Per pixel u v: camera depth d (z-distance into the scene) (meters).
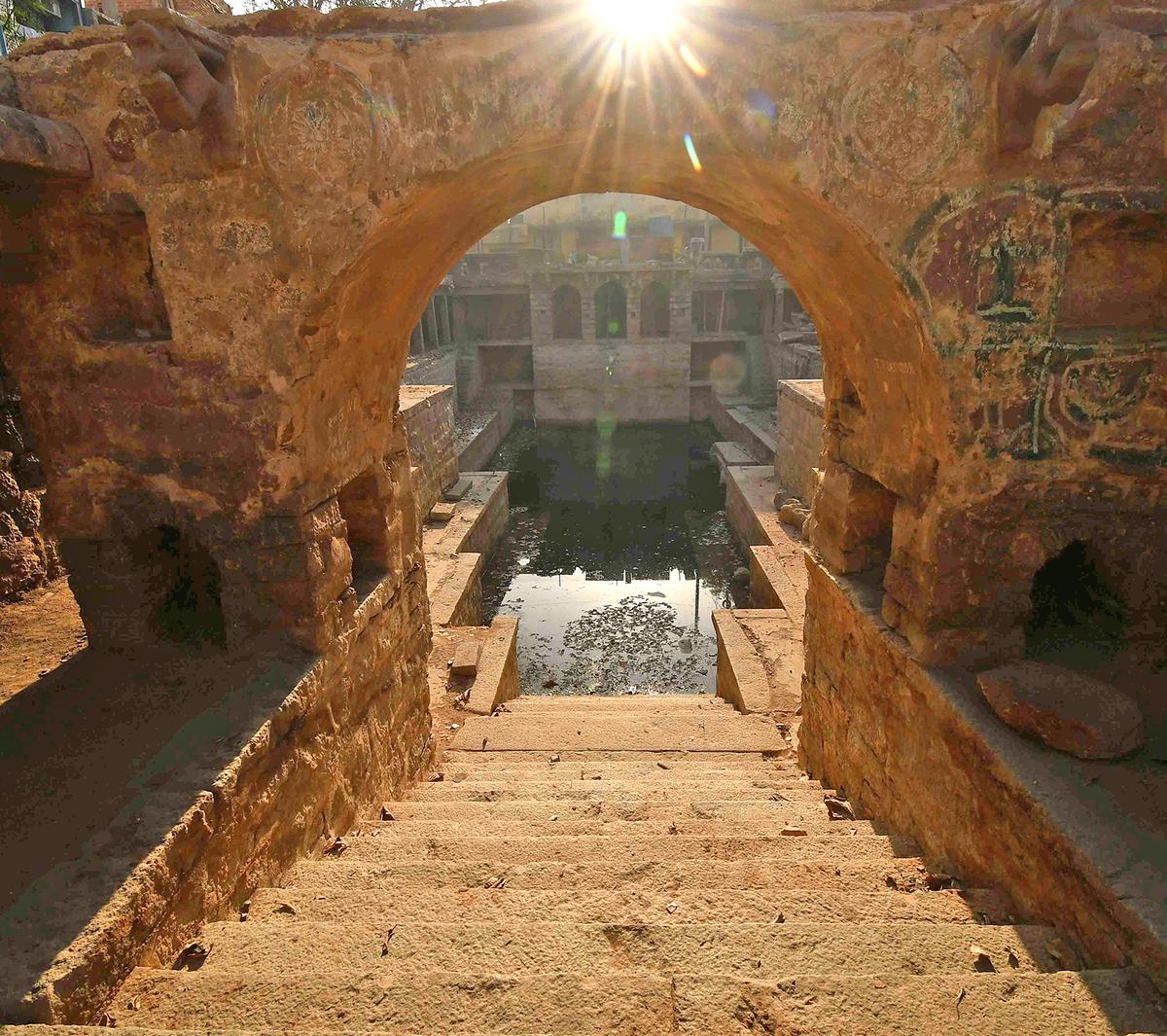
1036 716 2.89
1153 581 3.38
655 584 13.64
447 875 3.15
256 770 2.97
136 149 3.14
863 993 2.09
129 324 3.47
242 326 3.27
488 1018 2.03
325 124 3.06
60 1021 1.93
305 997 2.12
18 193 3.21
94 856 2.37
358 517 4.43
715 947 2.39
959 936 2.45
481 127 3.06
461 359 25.45
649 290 28.95
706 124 3.04
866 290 3.46
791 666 7.39
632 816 4.17
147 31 2.66
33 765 2.89
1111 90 2.95
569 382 26.28
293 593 3.54
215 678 3.44
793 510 12.02
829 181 3.04
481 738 6.23
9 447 6.01
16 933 2.10
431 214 3.52
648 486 19.88
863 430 4.07
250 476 3.42
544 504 18.58
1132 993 2.06
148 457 3.48
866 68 2.95
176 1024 2.06
